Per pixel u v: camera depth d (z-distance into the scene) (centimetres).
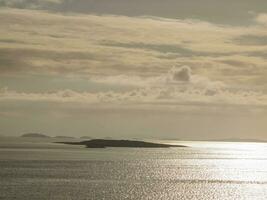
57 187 14200
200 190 14875
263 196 13762
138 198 12812
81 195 12775
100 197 12606
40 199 11875
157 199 12875
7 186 14162
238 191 14762
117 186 15150
